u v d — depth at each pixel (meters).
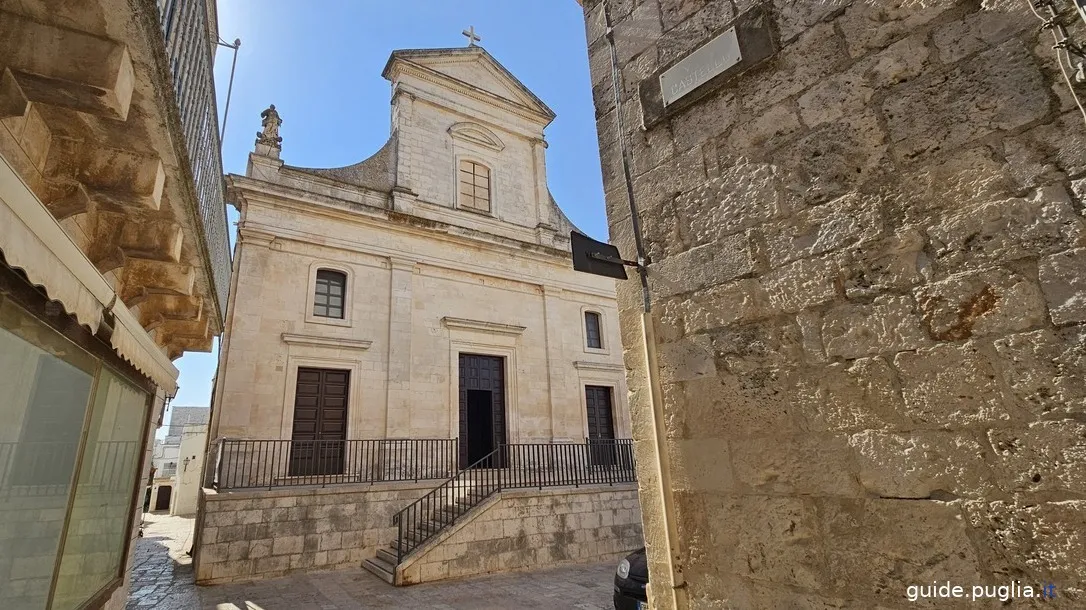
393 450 13.51
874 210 2.64
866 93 2.79
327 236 14.34
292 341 13.04
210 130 5.30
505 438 15.65
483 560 10.09
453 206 17.19
